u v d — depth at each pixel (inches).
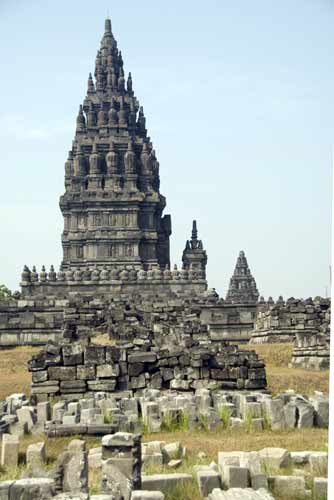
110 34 5753.0
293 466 879.7
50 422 1140.5
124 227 5157.5
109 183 5246.1
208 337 2431.1
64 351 1550.2
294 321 2790.4
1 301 3659.0
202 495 768.9
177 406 1237.7
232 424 1184.8
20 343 3189.0
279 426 1184.2
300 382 1777.8
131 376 1553.9
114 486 746.2
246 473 766.5
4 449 920.9
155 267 5191.9
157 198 5270.7
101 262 5123.0
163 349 1601.9
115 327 2375.7
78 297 3799.2
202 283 4557.1
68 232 5315.0
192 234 5531.5
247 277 7598.4
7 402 1385.3
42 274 4520.2
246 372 1555.1
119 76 5610.2
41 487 698.8
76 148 5364.2
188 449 1019.3
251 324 3233.3
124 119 5408.5
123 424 1165.7
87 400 1300.4
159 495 708.0
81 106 5521.7
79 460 754.2
